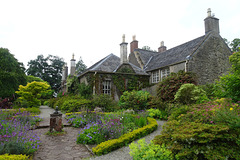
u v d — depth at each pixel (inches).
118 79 558.6
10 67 812.6
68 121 303.9
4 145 144.0
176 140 130.4
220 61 544.1
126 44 608.4
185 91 341.7
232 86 210.1
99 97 448.1
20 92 510.9
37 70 1544.0
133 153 125.4
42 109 631.2
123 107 435.8
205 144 120.4
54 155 157.9
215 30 561.6
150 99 447.2
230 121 123.9
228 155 110.4
